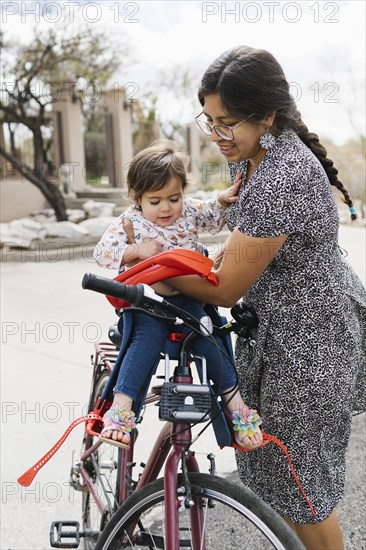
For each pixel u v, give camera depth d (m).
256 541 2.13
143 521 2.23
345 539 2.51
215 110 1.63
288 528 1.45
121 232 1.89
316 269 1.68
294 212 1.59
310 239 1.64
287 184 1.59
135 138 14.84
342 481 1.89
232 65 1.59
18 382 4.36
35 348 5.00
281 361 1.72
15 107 11.97
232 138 1.64
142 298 1.54
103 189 14.05
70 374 4.49
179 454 1.58
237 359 1.88
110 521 1.74
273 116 1.64
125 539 1.79
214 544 2.20
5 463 3.30
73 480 2.50
